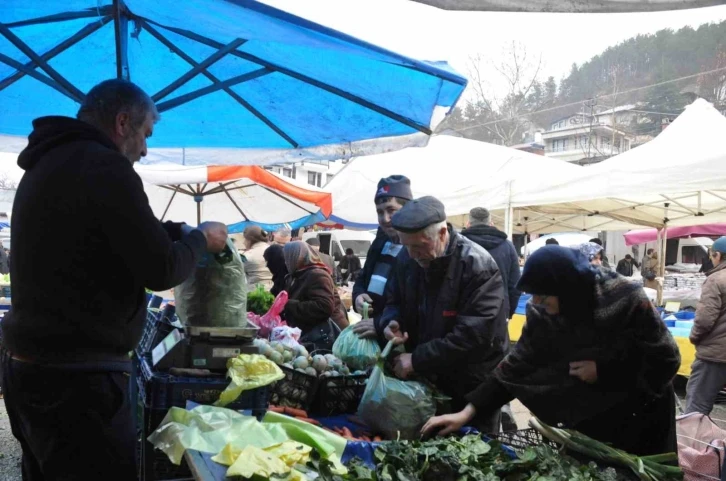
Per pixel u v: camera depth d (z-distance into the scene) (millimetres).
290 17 2176
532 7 1717
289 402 2760
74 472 1951
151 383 2357
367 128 3719
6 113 4008
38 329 1925
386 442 2246
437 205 2777
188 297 2520
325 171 39656
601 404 2369
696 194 10602
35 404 1948
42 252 1930
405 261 3049
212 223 2447
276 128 4035
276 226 11234
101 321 1969
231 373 2385
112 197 1894
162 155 4574
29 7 2689
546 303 2377
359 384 2904
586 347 2342
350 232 25219
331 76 3096
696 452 2949
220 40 3014
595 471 2084
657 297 11320
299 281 4410
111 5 2699
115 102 2156
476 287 2766
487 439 2434
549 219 15516
